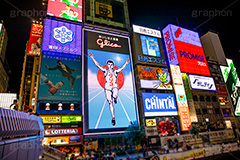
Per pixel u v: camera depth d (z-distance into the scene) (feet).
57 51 148.25
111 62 167.73
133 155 116.98
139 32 196.95
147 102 163.94
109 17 195.72
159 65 190.08
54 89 135.54
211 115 204.64
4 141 23.35
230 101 240.94
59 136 122.52
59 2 169.27
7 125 24.20
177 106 177.27
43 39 146.92
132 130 118.21
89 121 137.49
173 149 107.96
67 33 159.43
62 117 129.08
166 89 181.16
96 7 193.36
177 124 173.58
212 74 239.91
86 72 152.46
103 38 174.60
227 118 220.64
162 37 230.07
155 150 101.55
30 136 36.88
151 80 177.06
